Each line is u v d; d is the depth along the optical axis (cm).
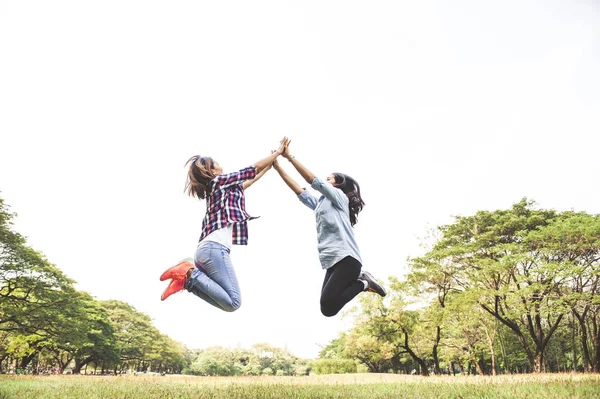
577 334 3103
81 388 723
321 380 1330
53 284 2444
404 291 2808
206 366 7400
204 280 319
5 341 3706
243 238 346
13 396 557
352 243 362
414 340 3478
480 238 2469
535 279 2231
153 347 5294
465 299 2328
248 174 350
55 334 2442
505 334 3425
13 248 2295
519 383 733
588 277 2111
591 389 547
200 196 351
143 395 557
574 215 2559
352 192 398
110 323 4191
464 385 696
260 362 8144
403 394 562
